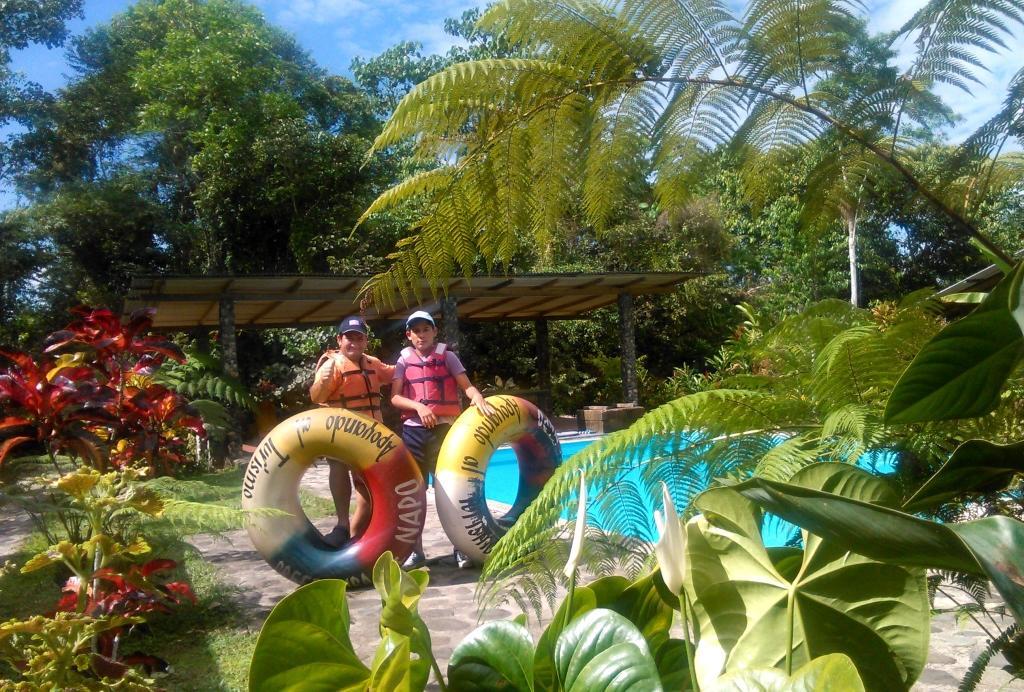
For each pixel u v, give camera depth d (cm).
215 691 314
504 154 137
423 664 101
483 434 517
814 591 107
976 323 86
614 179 141
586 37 132
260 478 482
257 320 1552
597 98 135
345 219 2164
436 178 139
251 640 374
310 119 2572
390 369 556
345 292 1257
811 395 140
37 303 2366
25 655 220
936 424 122
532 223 144
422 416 531
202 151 2358
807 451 122
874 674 105
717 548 113
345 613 105
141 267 2405
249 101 2388
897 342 130
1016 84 122
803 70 133
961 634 346
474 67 129
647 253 1493
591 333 2047
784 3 129
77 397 366
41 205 2406
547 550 137
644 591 116
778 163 141
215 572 508
